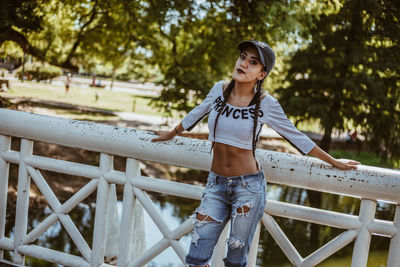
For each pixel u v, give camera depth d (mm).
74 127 2375
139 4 10359
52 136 2424
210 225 1973
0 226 2678
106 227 2465
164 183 2279
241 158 1927
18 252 2617
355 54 14875
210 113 2000
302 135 1937
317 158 2096
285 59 15250
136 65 12617
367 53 14852
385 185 1944
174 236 2287
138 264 2377
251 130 1890
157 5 9477
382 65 14938
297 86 16531
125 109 29203
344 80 15258
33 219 9398
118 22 11797
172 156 2215
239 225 1919
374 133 15711
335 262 8422
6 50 11508
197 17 9836
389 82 15734
